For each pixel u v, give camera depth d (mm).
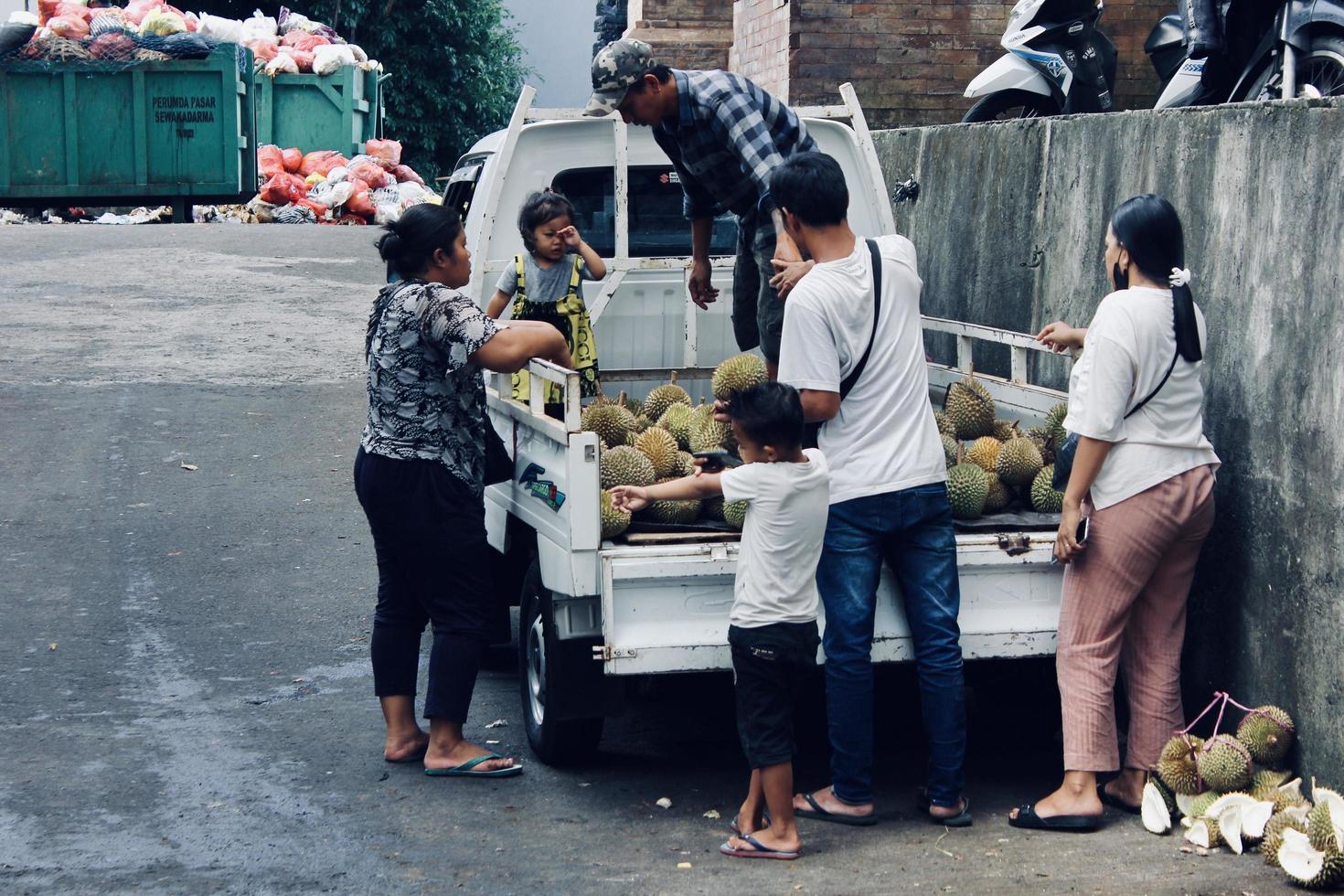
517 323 4574
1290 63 6254
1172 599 4379
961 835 4242
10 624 6125
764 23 11906
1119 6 10414
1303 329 4152
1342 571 4004
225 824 4273
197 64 17719
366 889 3826
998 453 4793
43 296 12695
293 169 20000
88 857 4000
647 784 4711
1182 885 3824
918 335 4332
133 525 7512
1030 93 8945
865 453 4184
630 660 4156
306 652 5965
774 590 3932
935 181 7309
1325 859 3738
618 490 4148
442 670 4688
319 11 27266
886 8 10961
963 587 4383
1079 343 5031
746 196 5066
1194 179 4766
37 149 17578
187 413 9492
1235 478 4477
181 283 13562
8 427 8977
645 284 6191
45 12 18016
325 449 8961
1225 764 4125
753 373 5105
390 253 4684
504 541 5258
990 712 5578
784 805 4035
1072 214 5797
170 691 5480
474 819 4359
